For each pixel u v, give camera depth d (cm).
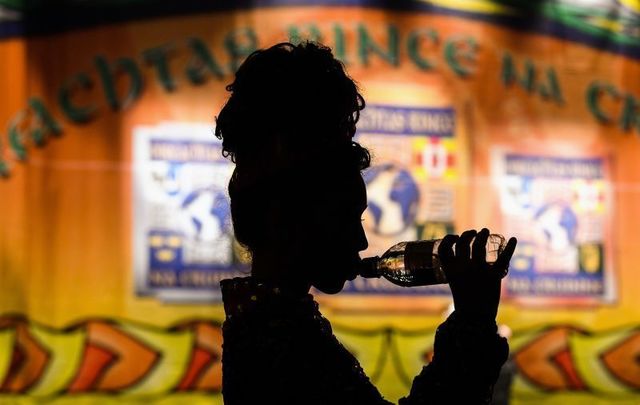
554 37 861
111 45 780
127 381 762
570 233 853
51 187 764
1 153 760
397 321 804
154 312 770
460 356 102
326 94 111
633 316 859
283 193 109
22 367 748
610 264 858
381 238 812
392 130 822
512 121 847
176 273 774
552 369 840
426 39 834
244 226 112
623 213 865
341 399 103
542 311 844
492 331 104
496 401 652
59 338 754
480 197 836
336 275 112
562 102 859
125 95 779
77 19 777
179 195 779
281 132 110
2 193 758
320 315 111
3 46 765
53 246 759
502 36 851
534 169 849
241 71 114
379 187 815
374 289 803
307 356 105
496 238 115
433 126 830
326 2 816
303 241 109
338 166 110
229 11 799
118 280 767
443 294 812
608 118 869
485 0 848
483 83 844
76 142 770
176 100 786
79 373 755
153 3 787
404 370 802
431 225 824
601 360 849
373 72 823
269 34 805
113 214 770
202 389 771
